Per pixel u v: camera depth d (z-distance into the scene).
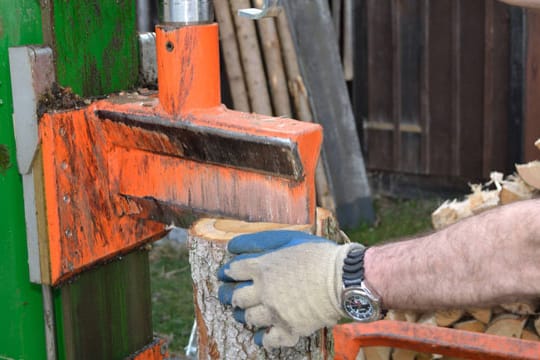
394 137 6.37
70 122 2.01
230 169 1.93
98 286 2.28
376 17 6.20
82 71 2.08
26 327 2.18
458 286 1.56
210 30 1.91
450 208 3.62
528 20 5.50
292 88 5.49
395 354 3.25
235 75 5.33
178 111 1.93
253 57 5.32
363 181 6.04
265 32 5.36
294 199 1.85
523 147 5.75
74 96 2.04
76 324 2.22
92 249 2.11
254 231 1.95
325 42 5.77
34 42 1.98
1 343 2.23
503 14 5.72
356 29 6.30
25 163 1.99
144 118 1.99
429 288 1.59
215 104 1.96
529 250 1.49
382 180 6.59
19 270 2.14
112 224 2.15
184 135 1.94
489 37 5.80
